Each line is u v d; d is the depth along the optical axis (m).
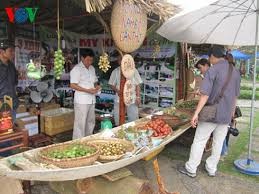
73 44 7.00
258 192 3.87
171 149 5.51
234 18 4.74
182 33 5.20
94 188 2.76
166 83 6.27
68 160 2.33
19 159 2.48
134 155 2.79
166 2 3.79
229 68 3.91
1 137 3.18
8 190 2.81
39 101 6.12
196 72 6.42
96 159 2.59
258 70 27.42
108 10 4.03
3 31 5.78
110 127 3.84
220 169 4.63
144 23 3.90
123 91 4.12
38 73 4.53
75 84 4.62
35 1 4.96
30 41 6.25
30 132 4.86
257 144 6.12
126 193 2.63
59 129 5.11
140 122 4.21
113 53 6.70
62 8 5.22
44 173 2.20
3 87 4.45
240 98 15.98
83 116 4.78
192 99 6.11
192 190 3.88
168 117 4.35
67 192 2.91
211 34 5.29
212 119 3.93
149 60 6.43
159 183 3.11
